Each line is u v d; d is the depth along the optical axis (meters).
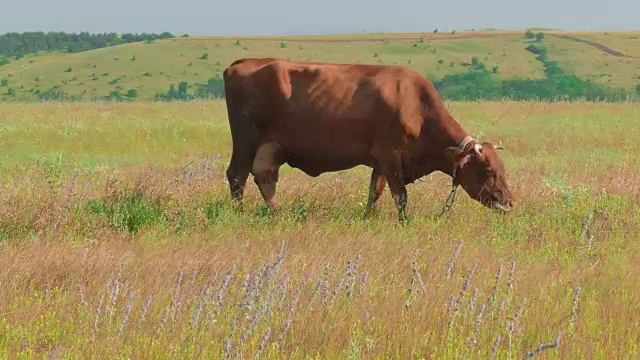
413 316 6.99
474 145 12.36
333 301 7.12
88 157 20.09
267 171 13.01
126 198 11.98
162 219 11.33
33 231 10.48
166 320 6.65
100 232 10.60
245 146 13.10
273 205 12.81
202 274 8.26
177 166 18.67
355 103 12.55
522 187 14.49
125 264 8.55
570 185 14.84
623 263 9.53
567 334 6.70
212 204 12.45
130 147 22.17
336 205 12.69
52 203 11.23
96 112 31.06
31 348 6.11
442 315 7.00
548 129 27.48
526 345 6.50
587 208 12.75
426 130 12.60
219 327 6.60
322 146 12.73
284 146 12.96
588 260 9.85
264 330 6.36
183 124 25.67
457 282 8.20
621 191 14.38
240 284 8.07
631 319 7.28
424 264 9.03
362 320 6.86
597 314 7.36
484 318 6.99
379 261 9.16
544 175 17.02
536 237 11.04
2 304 7.10
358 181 14.77
